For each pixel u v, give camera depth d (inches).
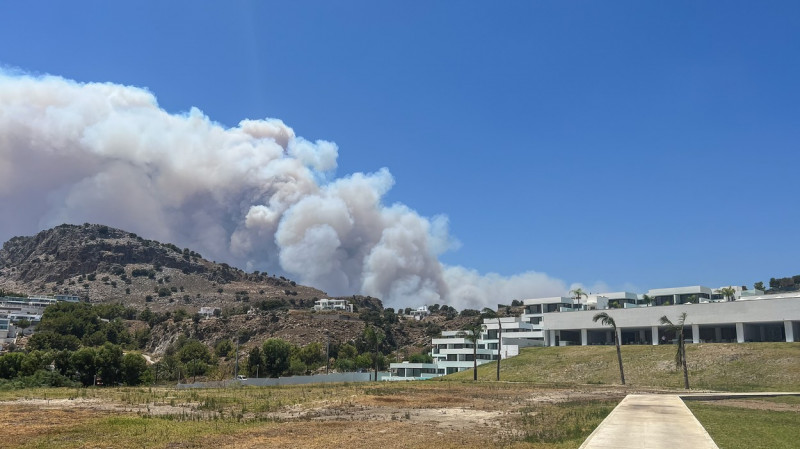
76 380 4163.4
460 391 2837.1
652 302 7199.8
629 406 1694.1
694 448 950.4
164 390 2883.9
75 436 1214.9
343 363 6604.3
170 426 1380.4
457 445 1139.9
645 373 4311.0
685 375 3457.2
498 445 1134.4
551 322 6333.7
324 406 2000.5
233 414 1641.2
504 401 2253.9
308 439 1228.5
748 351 4421.8
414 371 6146.7
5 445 1105.4
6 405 1825.8
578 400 2233.0
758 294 6756.9
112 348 4414.4
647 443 997.2
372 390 2792.8
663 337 5654.5
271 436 1269.7
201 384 4397.1
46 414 1583.4
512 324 6811.0
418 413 1788.9
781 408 1921.8
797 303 4820.4
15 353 4362.7
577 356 5162.4
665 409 1593.3
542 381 4325.8
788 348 4352.9
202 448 1114.1
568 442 1143.0
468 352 6378.0
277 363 6161.4
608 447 956.6
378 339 7249.0
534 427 1417.3
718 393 2632.9
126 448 1099.9
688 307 5408.5
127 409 1787.6
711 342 5408.5
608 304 7180.1
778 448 1043.3
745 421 1467.8
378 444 1159.6
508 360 5462.6
